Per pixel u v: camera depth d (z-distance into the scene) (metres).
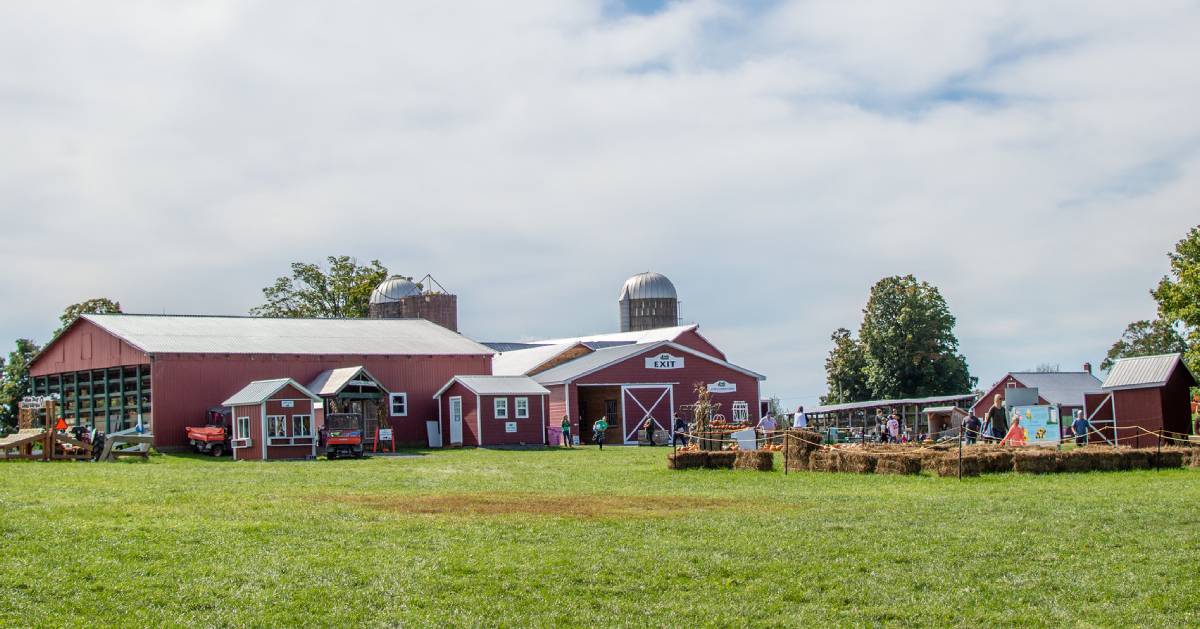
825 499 26.94
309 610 16.28
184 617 15.91
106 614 16.02
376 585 17.48
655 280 104.94
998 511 24.14
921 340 93.00
